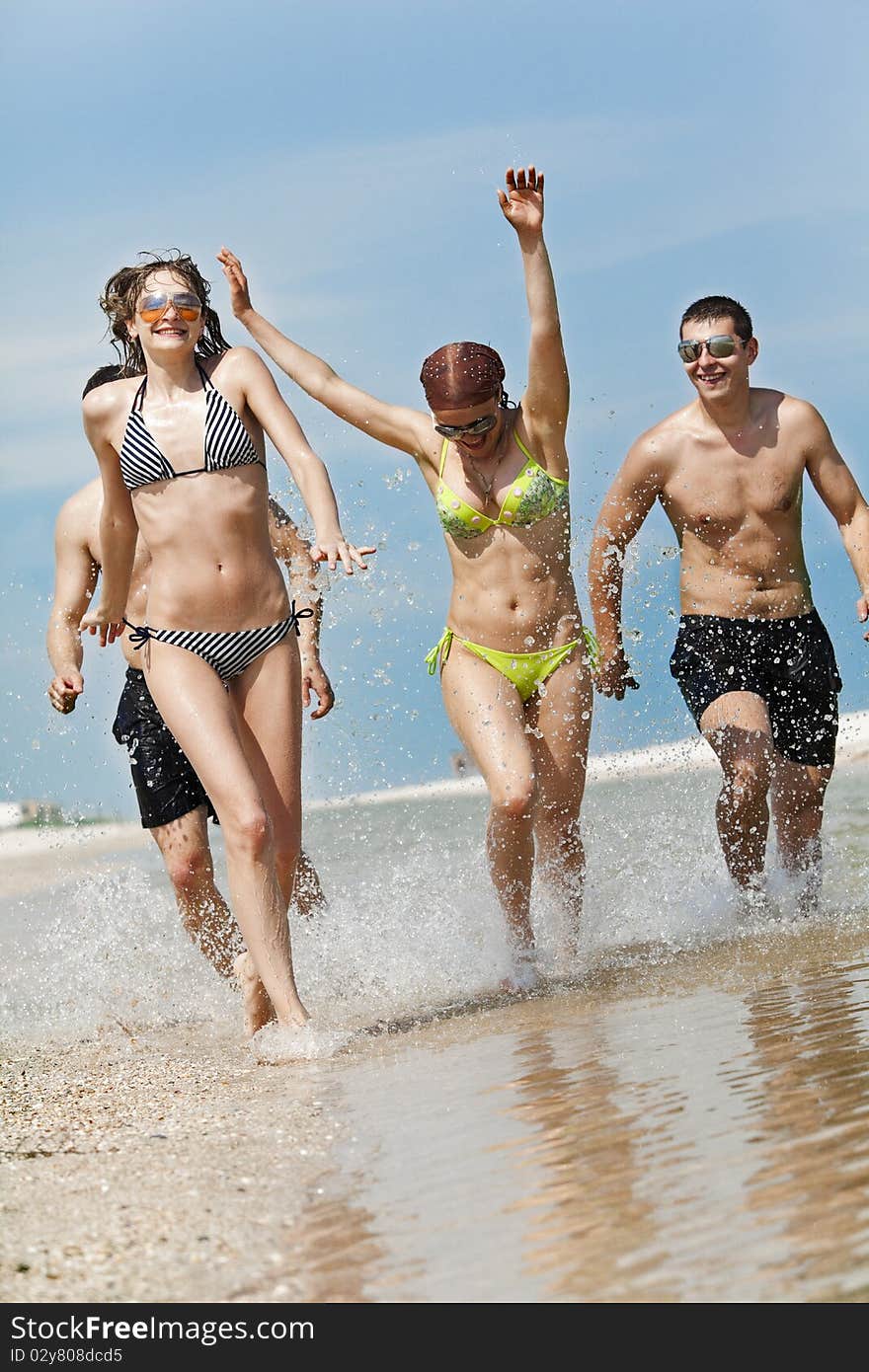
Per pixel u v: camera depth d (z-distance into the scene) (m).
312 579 11.34
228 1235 4.96
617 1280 4.24
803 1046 6.75
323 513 8.73
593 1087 6.50
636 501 12.45
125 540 9.91
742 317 12.02
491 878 10.46
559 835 10.87
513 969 10.27
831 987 8.27
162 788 10.66
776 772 12.65
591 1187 5.04
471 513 10.30
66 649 10.98
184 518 9.09
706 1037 7.26
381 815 33.19
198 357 9.46
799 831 12.63
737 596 12.31
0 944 15.06
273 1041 8.62
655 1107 5.98
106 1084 8.14
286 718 9.35
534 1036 8.01
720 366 11.91
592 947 11.19
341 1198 5.27
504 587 10.41
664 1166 5.17
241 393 9.21
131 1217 5.22
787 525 12.28
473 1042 8.09
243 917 8.84
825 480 12.27
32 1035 10.33
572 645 10.60
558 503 10.44
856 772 31.58
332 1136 6.18
